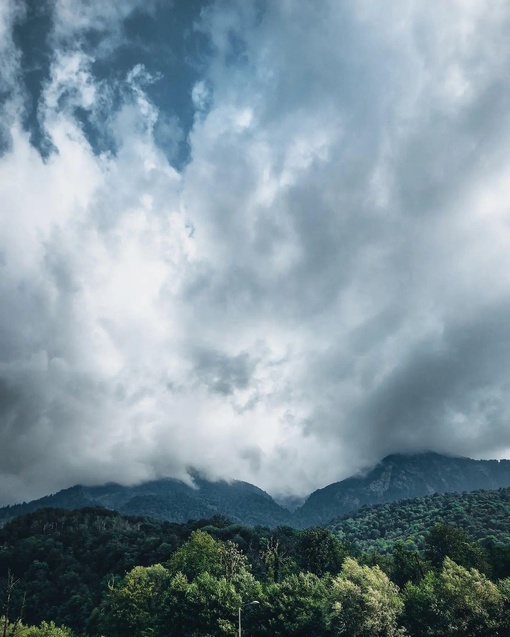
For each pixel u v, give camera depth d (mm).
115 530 197250
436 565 103562
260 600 73562
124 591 86938
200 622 71688
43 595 143625
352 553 134625
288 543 136250
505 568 99688
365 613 68938
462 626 67875
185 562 99562
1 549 186625
